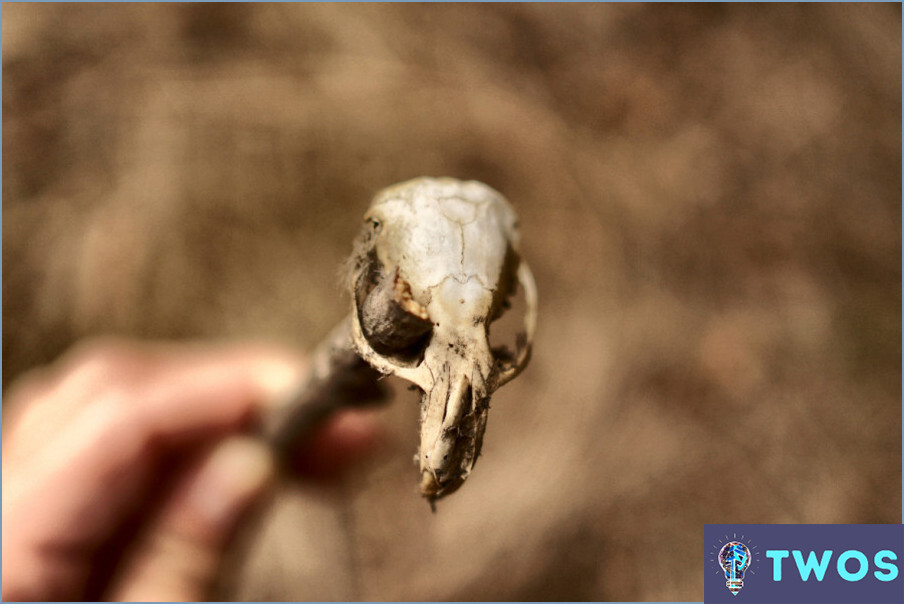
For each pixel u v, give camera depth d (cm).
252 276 75
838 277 90
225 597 60
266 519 74
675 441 81
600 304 80
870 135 96
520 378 78
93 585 54
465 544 75
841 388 87
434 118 77
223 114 75
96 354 62
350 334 34
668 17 96
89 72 76
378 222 34
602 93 90
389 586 75
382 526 77
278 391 51
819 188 93
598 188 82
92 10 77
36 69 76
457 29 85
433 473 32
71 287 72
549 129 82
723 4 98
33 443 55
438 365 33
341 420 60
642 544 78
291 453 52
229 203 75
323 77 77
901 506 84
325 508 76
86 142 75
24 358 71
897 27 99
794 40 98
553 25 92
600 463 78
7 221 72
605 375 78
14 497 51
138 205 73
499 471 77
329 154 76
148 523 55
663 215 85
